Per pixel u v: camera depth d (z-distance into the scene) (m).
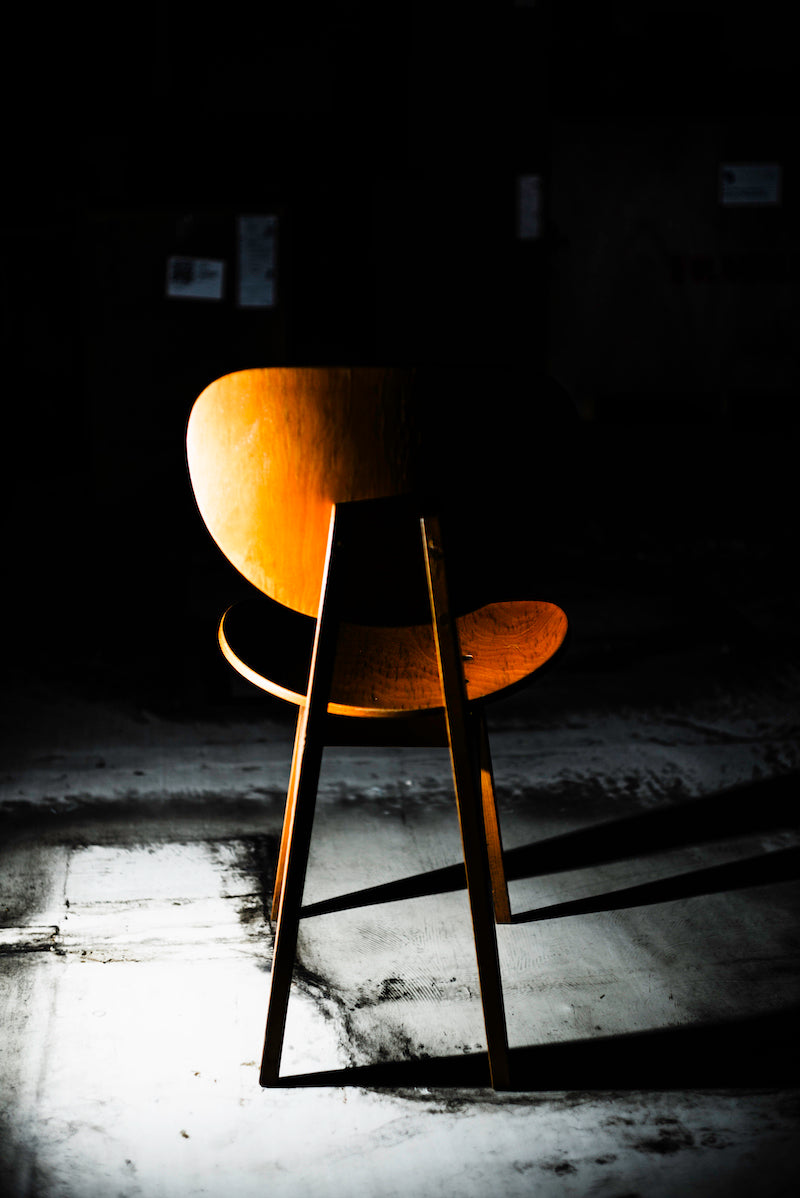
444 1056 1.46
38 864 2.02
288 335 5.10
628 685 3.10
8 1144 1.29
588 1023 1.53
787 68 7.42
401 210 6.13
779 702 2.95
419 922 1.81
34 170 6.84
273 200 6.83
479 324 6.09
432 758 2.56
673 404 7.69
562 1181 1.24
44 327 7.11
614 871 2.00
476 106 5.79
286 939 1.34
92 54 6.69
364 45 6.61
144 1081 1.40
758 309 7.79
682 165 7.59
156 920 1.81
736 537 4.93
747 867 2.00
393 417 1.16
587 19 7.35
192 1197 1.21
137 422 5.16
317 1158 1.27
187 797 2.35
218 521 1.29
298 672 1.45
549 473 1.28
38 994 1.58
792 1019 1.53
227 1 6.61
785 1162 1.26
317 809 2.28
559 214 7.66
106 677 3.20
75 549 4.79
